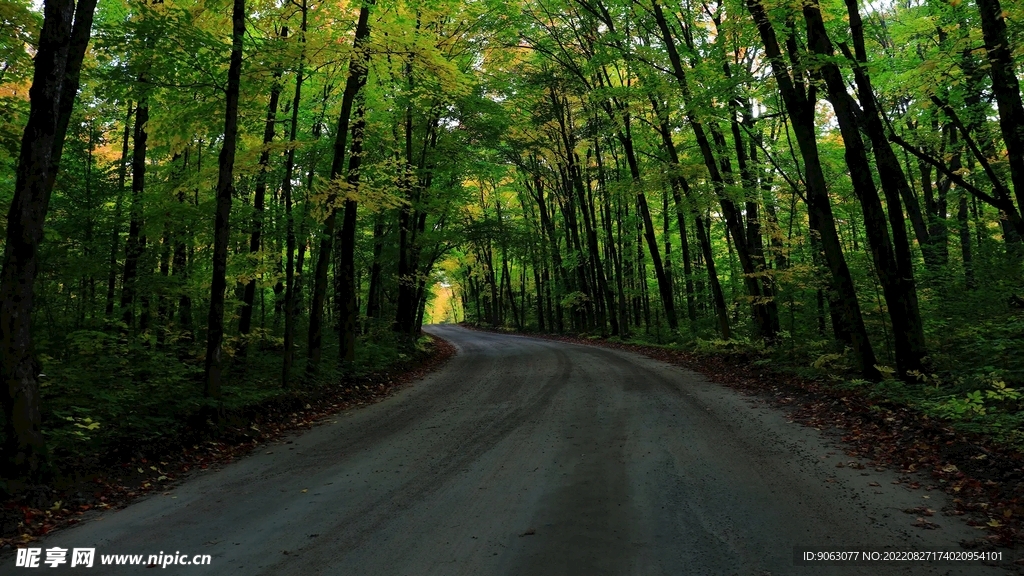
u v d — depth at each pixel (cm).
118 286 1185
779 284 1338
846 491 480
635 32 1623
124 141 1247
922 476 507
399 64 1162
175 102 966
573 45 1942
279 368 1233
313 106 1499
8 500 506
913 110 1151
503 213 3772
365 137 1450
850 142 900
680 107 1363
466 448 704
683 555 368
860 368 952
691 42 1424
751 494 484
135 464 646
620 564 357
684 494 489
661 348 2034
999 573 330
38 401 575
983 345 849
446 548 398
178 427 770
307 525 459
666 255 2734
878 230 887
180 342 1194
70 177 997
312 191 1141
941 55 964
